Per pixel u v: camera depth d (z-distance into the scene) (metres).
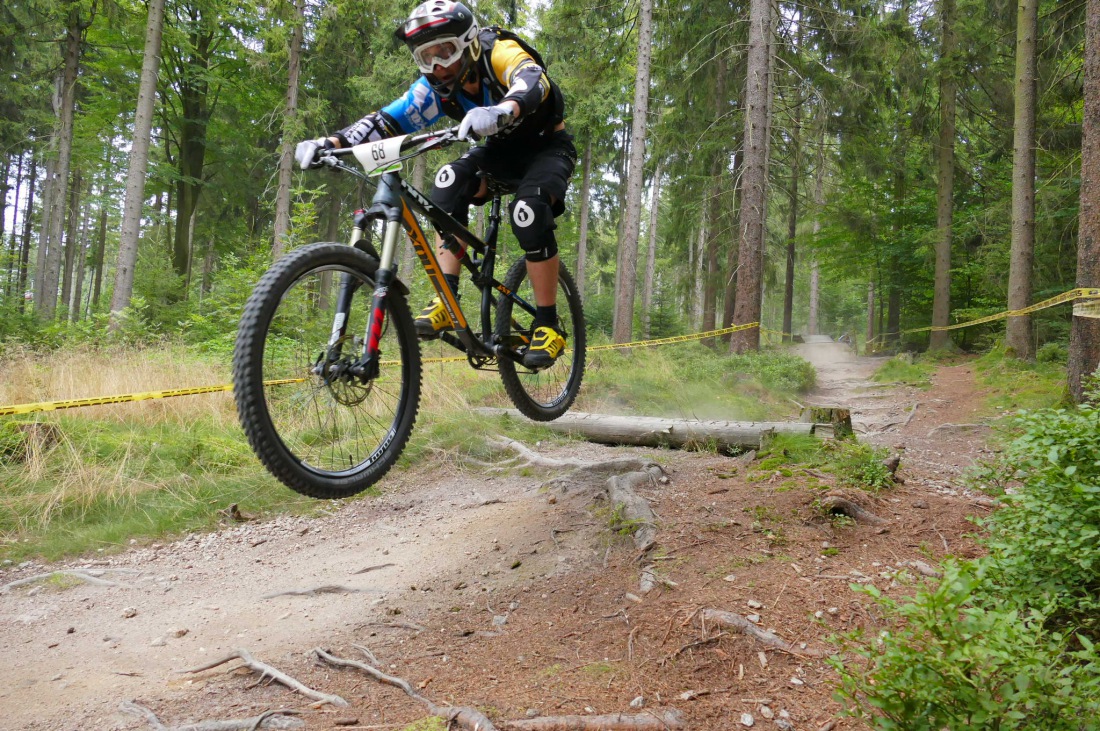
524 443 6.51
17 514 5.12
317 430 2.51
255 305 2.17
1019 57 12.69
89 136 21.70
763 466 5.13
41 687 3.03
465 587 3.76
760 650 2.86
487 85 2.80
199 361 8.71
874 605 3.18
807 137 17.86
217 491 5.59
